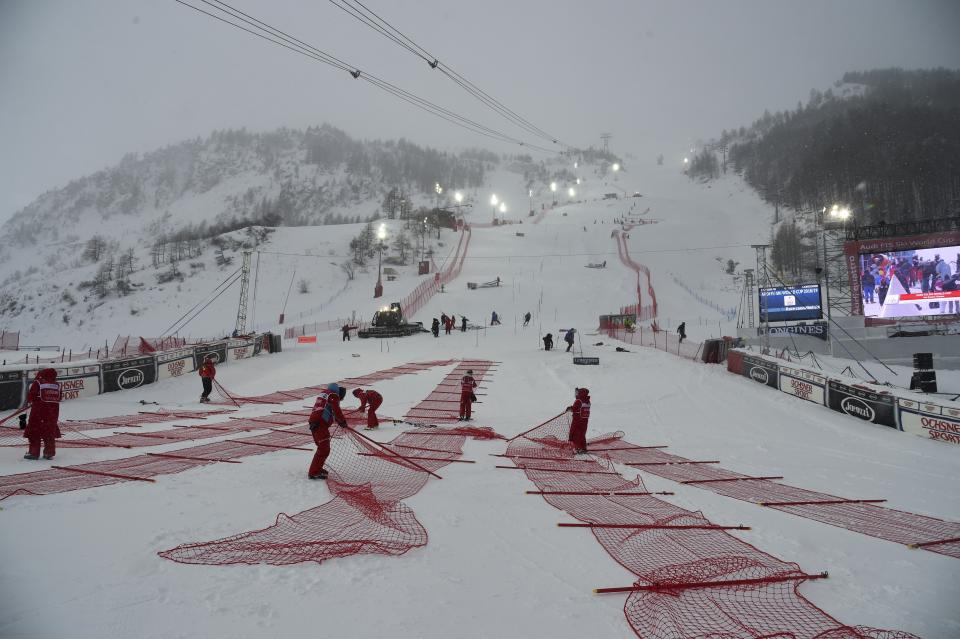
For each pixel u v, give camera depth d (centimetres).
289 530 532
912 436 1389
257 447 969
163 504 608
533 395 1864
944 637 359
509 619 377
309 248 8119
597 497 712
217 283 7075
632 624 372
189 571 434
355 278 7069
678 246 8762
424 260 7375
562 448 1078
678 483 838
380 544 495
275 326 5300
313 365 2625
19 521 536
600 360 2561
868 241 2958
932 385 1806
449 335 3875
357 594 405
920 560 525
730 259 8262
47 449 852
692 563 476
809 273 7194
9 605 363
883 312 2897
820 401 1750
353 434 819
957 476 973
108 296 7069
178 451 927
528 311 5178
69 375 1670
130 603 377
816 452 1190
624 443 1209
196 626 350
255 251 8006
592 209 12394
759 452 1162
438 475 808
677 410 1680
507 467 874
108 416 1402
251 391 1967
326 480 743
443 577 442
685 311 5316
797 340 2875
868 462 1095
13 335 4200
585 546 529
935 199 7231
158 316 6328
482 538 540
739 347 2681
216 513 583
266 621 360
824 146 10812
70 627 339
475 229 9712
